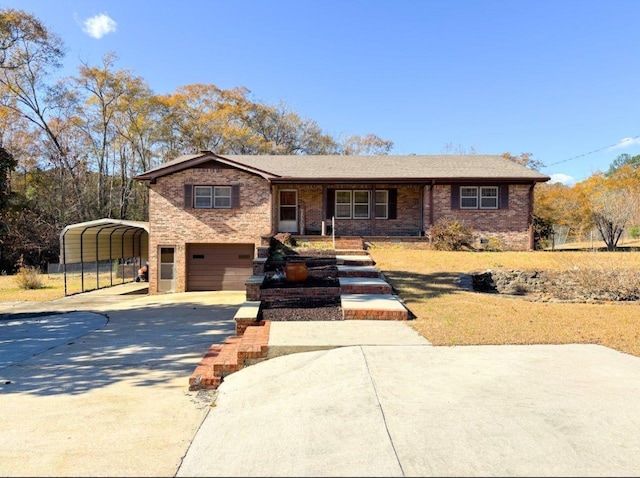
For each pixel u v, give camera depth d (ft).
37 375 18.30
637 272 36.06
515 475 8.46
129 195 114.83
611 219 65.98
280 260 41.63
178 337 26.35
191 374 18.06
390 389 12.95
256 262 37.19
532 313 24.16
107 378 17.72
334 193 63.16
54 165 101.76
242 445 10.37
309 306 26.27
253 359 16.92
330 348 17.43
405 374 14.21
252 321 22.38
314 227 63.36
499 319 22.54
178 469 9.54
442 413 11.25
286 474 8.84
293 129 137.59
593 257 45.16
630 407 11.51
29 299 48.39
